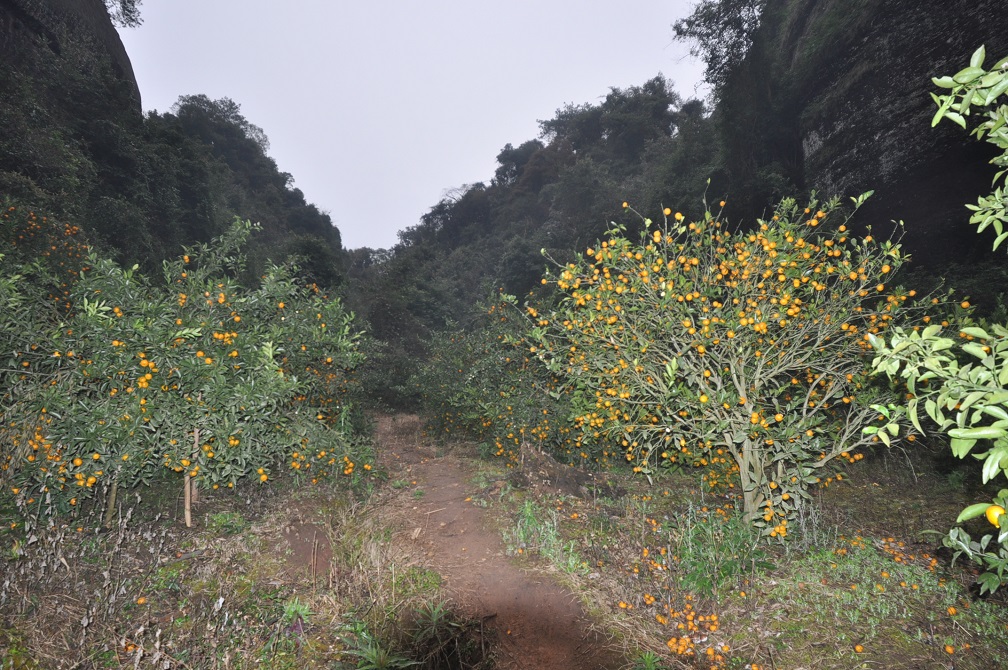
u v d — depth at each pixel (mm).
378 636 3773
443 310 38250
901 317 5422
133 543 4645
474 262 60562
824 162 16188
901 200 13406
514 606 4293
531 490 6820
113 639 3396
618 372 5227
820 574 4438
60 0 25781
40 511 4484
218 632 3625
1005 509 1646
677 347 5078
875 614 3885
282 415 5812
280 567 4684
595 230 32969
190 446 4883
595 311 5141
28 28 22953
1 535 4152
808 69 17359
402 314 32062
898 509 6398
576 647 3789
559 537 5375
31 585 3709
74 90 23203
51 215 12352
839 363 4992
